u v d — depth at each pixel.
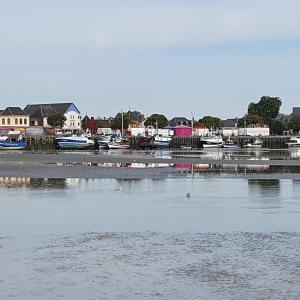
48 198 23.34
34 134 119.12
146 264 11.76
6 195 24.33
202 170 40.97
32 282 10.41
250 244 13.79
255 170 41.06
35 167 43.25
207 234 15.18
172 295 9.61
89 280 10.53
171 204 21.45
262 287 10.02
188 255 12.59
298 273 10.95
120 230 15.84
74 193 25.16
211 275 10.86
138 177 33.97
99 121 162.50
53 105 158.25
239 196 23.98
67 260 12.11
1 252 12.89
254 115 170.62
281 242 14.00
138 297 9.51
